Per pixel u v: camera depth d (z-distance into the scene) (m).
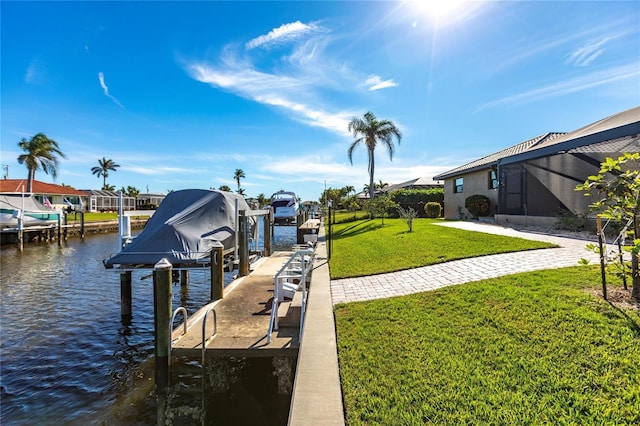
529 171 14.42
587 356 3.28
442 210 25.92
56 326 8.35
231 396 5.29
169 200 10.13
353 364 3.66
